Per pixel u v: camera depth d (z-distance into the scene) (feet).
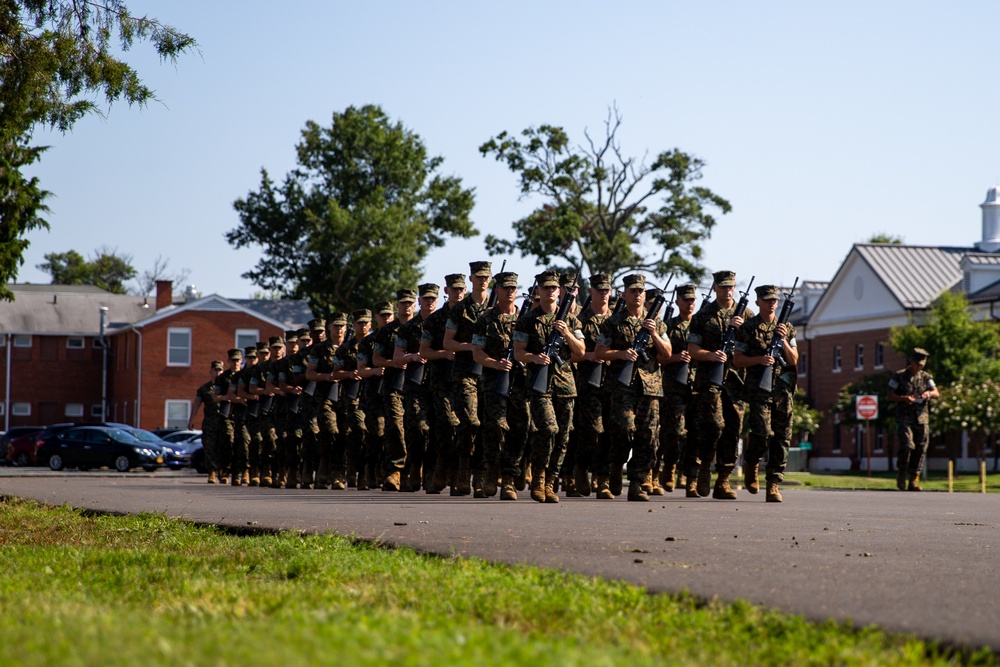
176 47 46.62
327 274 233.96
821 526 33.47
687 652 16.30
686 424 51.21
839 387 207.10
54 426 152.66
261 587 22.71
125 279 398.21
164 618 18.69
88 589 24.23
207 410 82.58
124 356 219.00
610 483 49.67
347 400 60.80
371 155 240.12
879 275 196.03
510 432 46.70
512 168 188.24
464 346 50.19
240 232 240.73
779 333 48.26
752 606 18.85
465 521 34.50
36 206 77.46
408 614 18.47
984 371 151.74
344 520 35.19
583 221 190.08
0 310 229.45
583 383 49.60
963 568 23.48
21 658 14.66
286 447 68.44
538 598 19.81
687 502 46.39
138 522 38.22
